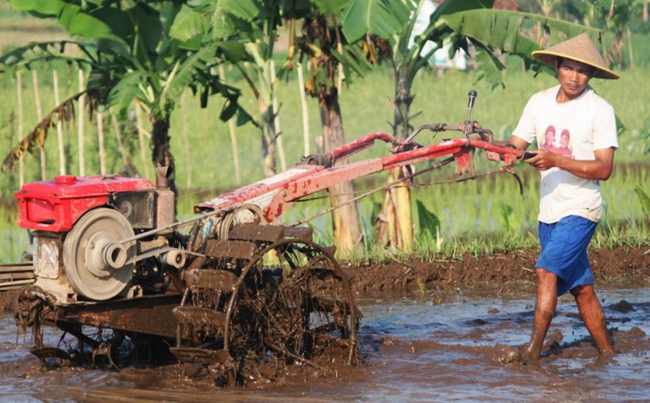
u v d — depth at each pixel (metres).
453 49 32.72
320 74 30.39
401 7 27.98
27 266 19.05
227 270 17.89
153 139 31.30
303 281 18.41
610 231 31.64
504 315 23.72
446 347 20.22
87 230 17.11
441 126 19.22
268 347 18.16
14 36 70.88
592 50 18.22
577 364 18.75
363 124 55.47
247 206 18.00
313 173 18.73
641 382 17.38
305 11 30.00
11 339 21.84
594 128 18.23
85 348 20.44
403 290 27.30
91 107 32.12
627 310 23.88
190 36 28.52
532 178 43.72
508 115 56.03
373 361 19.09
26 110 52.03
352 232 31.08
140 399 16.77
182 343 18.64
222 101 57.34
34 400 16.95
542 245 19.09
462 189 41.38
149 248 18.06
